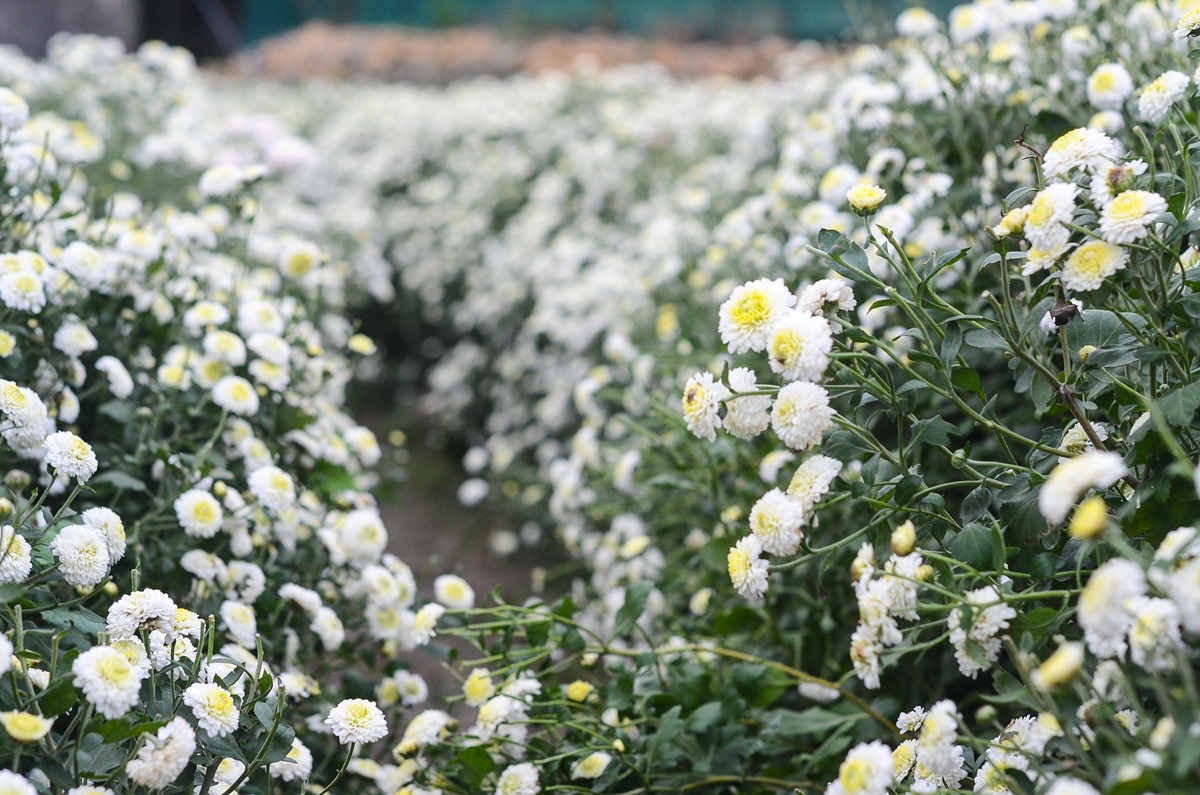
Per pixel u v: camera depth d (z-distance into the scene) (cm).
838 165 185
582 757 139
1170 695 101
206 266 179
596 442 202
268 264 216
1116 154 117
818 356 114
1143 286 114
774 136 270
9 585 112
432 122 441
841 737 141
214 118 339
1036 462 122
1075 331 120
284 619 149
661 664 150
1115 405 119
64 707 109
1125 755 98
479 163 401
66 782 108
